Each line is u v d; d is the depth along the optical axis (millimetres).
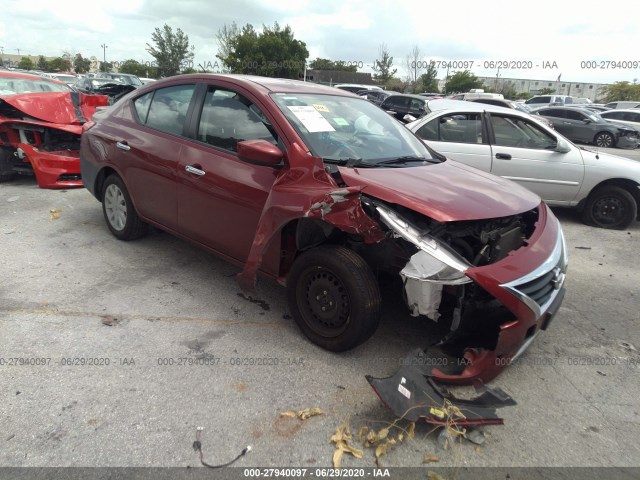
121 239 4867
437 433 2518
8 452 2225
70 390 2656
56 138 7004
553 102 32062
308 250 3135
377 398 2758
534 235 3111
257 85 3693
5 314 3379
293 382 2857
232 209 3506
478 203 2957
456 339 2912
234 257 3660
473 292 2750
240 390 2758
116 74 24516
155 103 4359
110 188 4777
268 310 3691
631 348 3533
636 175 6492
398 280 3363
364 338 2996
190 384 2779
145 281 4047
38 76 8438
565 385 3041
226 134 3666
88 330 3256
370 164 3350
